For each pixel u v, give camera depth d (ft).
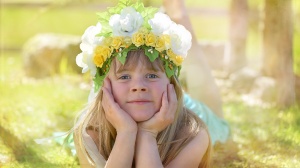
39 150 12.98
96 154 9.70
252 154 12.93
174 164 9.54
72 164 11.98
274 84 19.01
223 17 31.55
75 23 36.63
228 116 16.69
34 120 15.53
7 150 12.84
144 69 9.18
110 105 9.25
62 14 36.63
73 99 18.30
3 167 11.75
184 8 14.85
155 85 9.24
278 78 18.30
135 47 9.23
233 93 20.35
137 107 9.21
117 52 9.25
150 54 9.17
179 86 9.73
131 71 9.21
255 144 13.67
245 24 22.74
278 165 12.07
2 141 13.38
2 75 23.27
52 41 24.30
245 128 15.24
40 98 18.17
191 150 9.61
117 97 9.31
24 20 37.52
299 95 19.54
